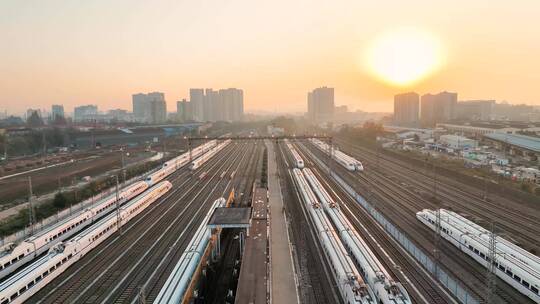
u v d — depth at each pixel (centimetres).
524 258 4791
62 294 4509
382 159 15800
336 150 17900
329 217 7231
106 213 7912
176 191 10206
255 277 4441
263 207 7325
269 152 19262
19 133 19588
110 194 9538
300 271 5116
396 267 5028
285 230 6781
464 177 10906
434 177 11519
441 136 19150
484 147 16862
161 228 6981
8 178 11806
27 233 6788
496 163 12669
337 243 5388
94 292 4550
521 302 4134
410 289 4472
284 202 8831
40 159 15738
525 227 6725
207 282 5112
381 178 11612
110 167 14162
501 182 9844
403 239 6125
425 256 5416
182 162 14925
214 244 5878
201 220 7419
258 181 11438
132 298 4394
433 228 6562
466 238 5456
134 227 7062
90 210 7419
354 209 8144
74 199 8875
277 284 4738
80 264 5384
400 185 10512
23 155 17150
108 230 6500
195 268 4794
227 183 11225
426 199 8869
